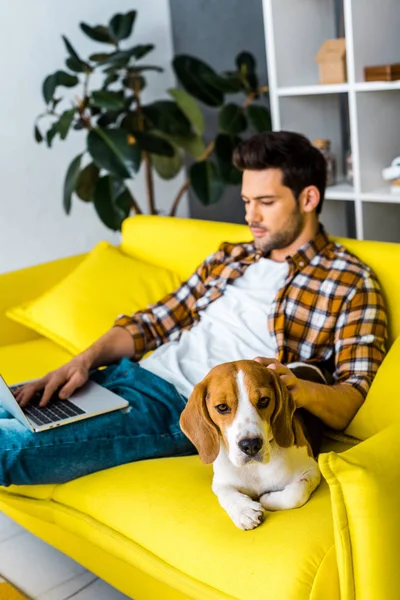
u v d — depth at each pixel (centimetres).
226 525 155
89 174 378
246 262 225
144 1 437
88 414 189
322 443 187
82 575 215
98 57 383
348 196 326
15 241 409
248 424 147
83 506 181
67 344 262
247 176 214
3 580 215
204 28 432
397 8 323
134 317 233
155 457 198
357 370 190
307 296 205
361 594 140
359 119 316
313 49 348
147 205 454
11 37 393
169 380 206
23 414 183
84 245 434
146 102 447
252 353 206
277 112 340
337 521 139
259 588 140
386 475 138
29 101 403
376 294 201
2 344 280
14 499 202
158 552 160
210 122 450
